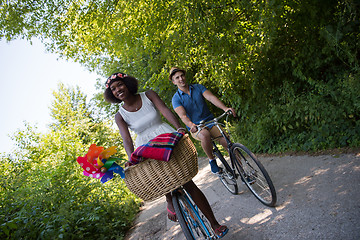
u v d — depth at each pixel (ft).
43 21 23.94
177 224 14.06
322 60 17.83
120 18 21.83
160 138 7.89
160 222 15.62
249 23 19.10
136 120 9.44
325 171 12.57
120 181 23.73
